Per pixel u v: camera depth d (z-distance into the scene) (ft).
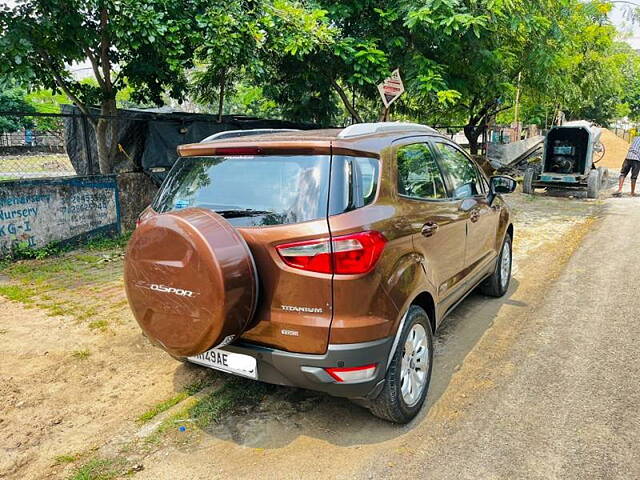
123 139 28.89
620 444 10.05
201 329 8.87
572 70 54.75
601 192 49.96
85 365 13.26
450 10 29.96
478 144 65.67
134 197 28.48
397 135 11.70
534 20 34.99
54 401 11.58
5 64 21.80
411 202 11.14
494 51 35.76
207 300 8.68
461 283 14.20
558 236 29.76
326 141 9.47
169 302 9.10
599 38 59.93
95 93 28.30
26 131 34.24
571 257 24.93
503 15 32.68
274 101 44.24
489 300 18.80
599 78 60.85
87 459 9.63
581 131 45.39
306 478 9.14
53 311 16.78
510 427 10.64
